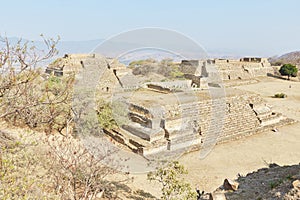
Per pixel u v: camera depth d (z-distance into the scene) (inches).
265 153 464.4
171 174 264.2
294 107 836.6
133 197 283.1
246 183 249.9
